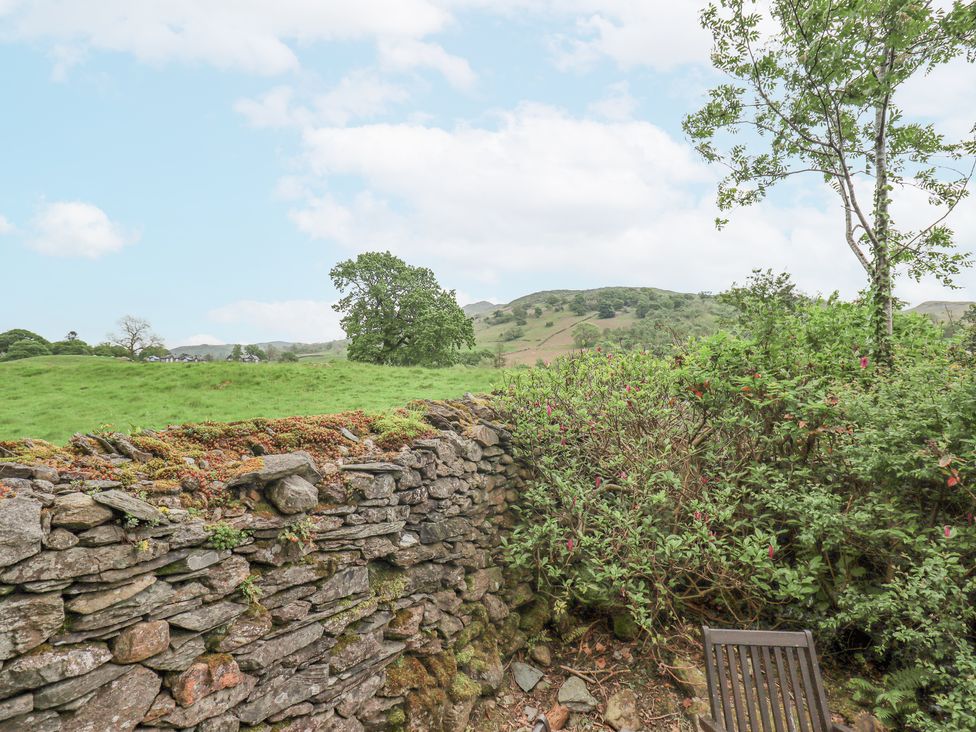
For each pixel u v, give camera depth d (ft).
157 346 184.85
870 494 14.90
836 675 15.08
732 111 30.04
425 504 14.70
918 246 24.18
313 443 13.64
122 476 9.36
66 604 7.45
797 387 17.24
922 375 16.29
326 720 10.98
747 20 27.55
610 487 18.21
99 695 7.65
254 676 9.75
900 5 22.76
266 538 10.37
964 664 11.66
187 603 8.87
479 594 16.03
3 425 26.30
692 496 17.46
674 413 19.20
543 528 16.89
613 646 17.01
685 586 17.89
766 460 18.04
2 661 6.72
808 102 27.40
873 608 13.76
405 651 13.47
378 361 130.93
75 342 173.58
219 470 10.79
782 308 19.76
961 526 14.08
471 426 17.84
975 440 13.01
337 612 11.64
